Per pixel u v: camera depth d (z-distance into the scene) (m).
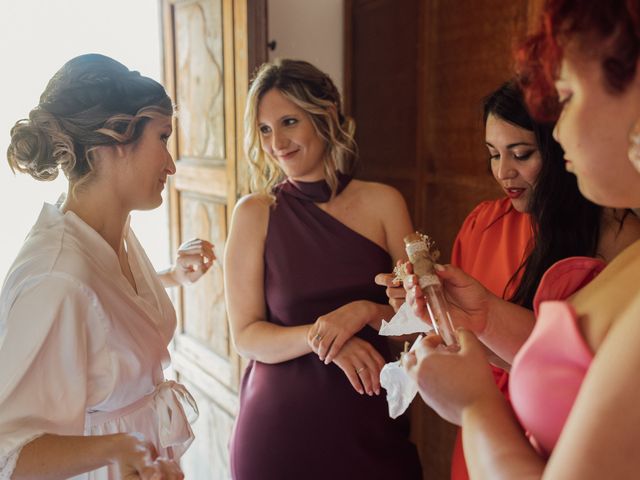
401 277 1.28
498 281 1.57
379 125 2.79
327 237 1.79
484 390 0.76
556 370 0.69
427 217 2.61
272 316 1.82
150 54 4.46
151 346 1.44
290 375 1.77
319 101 1.78
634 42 0.58
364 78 2.80
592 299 0.71
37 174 1.36
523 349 0.73
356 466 1.76
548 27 0.64
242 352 1.79
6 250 4.43
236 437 1.83
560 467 0.57
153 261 4.63
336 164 1.90
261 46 2.28
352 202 1.84
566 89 0.65
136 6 4.42
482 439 0.70
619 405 0.55
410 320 1.24
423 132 2.57
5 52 4.39
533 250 1.41
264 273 1.82
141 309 1.42
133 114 1.36
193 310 2.87
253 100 1.83
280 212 1.83
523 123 1.38
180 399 1.51
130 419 1.42
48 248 1.28
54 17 4.40
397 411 1.16
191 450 2.98
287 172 1.83
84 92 1.32
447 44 2.43
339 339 1.61
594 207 1.33
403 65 2.63
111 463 1.17
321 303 1.77
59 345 1.23
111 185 1.39
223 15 2.39
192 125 2.72
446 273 1.22
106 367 1.33
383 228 1.84
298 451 1.75
